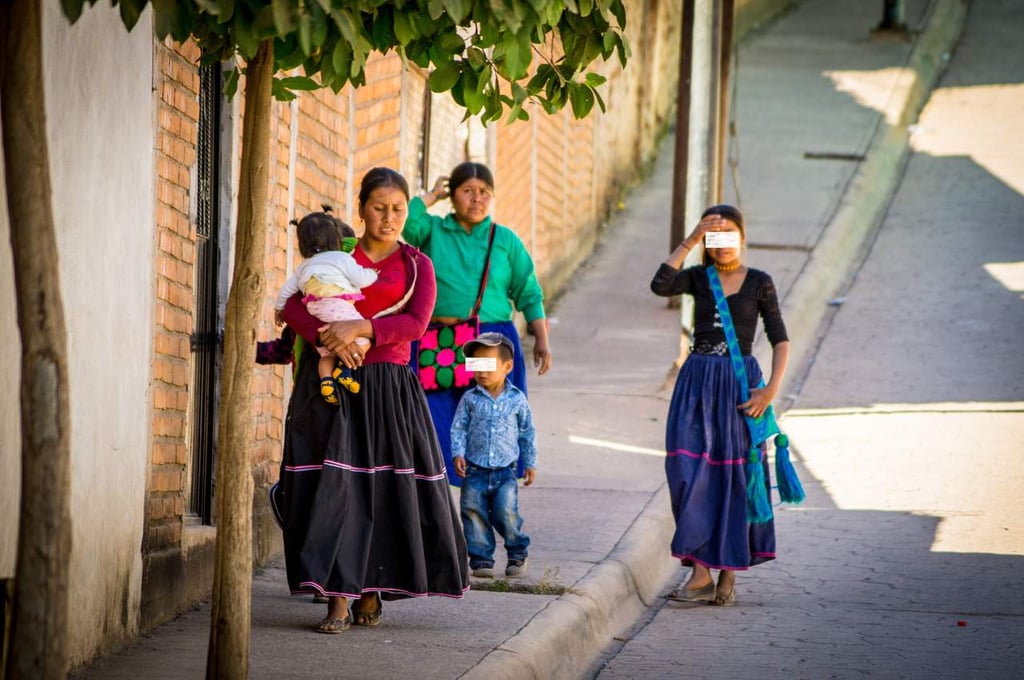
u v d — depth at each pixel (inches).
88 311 691.4
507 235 1009.5
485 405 950.4
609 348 1798.7
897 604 969.5
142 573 786.2
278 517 807.1
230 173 911.7
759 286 982.4
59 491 462.3
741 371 974.4
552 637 816.3
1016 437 1441.9
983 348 1787.6
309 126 1056.8
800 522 1193.4
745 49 3447.3
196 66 844.0
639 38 2583.7
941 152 2842.0
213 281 912.3
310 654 749.9
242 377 596.7
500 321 1000.9
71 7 507.2
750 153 2657.5
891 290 2062.0
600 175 2336.4
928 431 1477.6
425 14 613.9
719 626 926.4
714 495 969.5
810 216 2315.5
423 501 801.6
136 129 746.2
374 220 798.5
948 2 3875.5
